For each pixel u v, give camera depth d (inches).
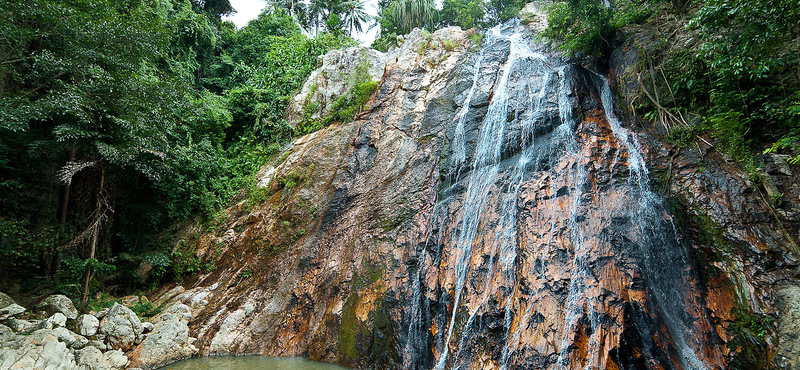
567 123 368.5
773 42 261.6
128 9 450.6
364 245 408.2
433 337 304.5
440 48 580.4
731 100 302.5
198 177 543.8
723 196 267.4
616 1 483.8
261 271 446.0
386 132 515.2
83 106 378.6
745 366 210.1
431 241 363.3
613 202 276.5
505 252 296.4
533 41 558.9
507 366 243.3
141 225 528.4
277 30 954.7
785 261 230.7
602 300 232.1
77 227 464.1
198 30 805.9
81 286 420.8
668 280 244.7
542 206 300.5
